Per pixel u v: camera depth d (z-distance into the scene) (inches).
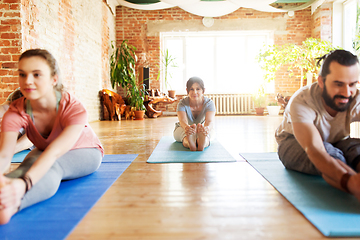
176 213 39.2
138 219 37.2
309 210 38.8
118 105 257.4
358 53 257.3
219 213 38.9
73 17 194.2
